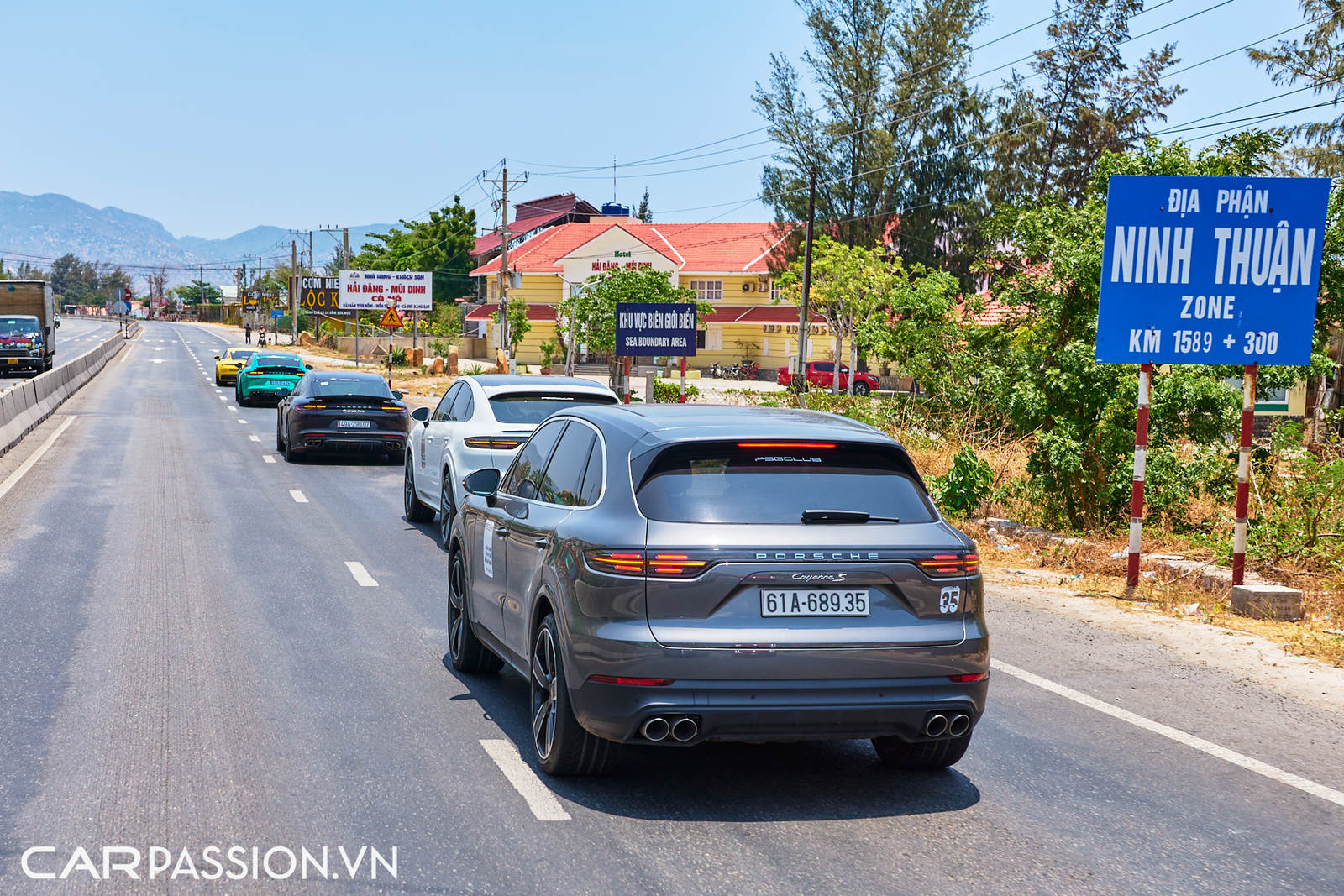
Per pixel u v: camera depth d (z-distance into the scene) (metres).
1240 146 12.84
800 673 4.65
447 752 5.59
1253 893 4.15
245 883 4.08
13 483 16.33
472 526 6.91
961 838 4.63
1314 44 35.91
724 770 5.45
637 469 4.98
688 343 25.05
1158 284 9.77
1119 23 55.66
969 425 17.47
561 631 4.95
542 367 55.88
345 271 84.69
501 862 4.30
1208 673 7.39
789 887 4.12
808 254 44.34
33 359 42.91
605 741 5.04
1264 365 12.15
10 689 6.46
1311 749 5.91
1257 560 11.08
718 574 4.66
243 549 11.44
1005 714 6.46
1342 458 12.27
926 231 56.34
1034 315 13.88
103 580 9.70
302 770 5.27
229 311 195.88
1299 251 9.73
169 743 5.61
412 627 8.29
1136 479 9.96
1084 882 4.22
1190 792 5.23
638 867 4.28
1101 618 9.04
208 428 26.62
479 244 96.56
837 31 59.09
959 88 57.75
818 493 4.95
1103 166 13.28
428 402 37.41
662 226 70.75
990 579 10.64
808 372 51.81
